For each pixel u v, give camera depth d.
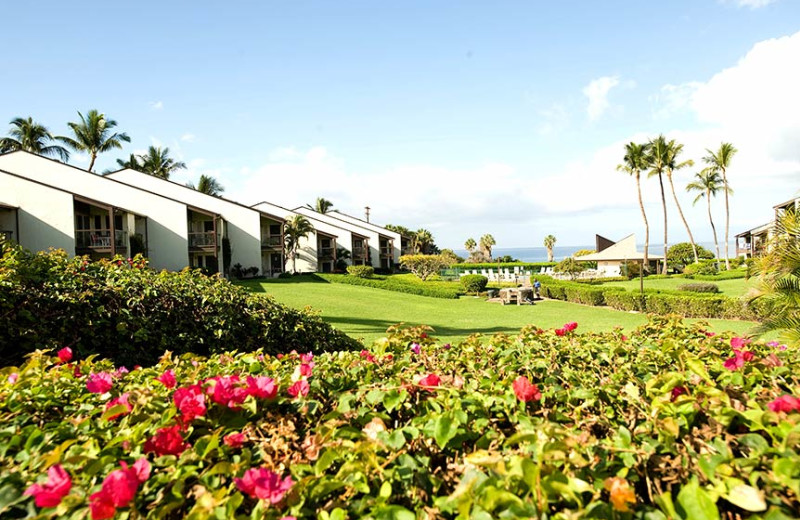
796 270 5.44
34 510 1.26
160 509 1.18
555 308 20.28
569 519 1.04
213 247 25.75
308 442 1.55
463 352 2.99
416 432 1.50
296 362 2.87
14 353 4.53
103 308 5.02
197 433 1.59
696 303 16.00
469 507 1.08
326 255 36.75
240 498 1.17
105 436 1.66
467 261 65.50
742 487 1.11
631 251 41.75
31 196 20.33
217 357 3.20
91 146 32.97
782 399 1.45
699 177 46.91
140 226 24.44
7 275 4.62
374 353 2.92
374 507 1.17
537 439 1.32
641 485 1.35
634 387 1.79
